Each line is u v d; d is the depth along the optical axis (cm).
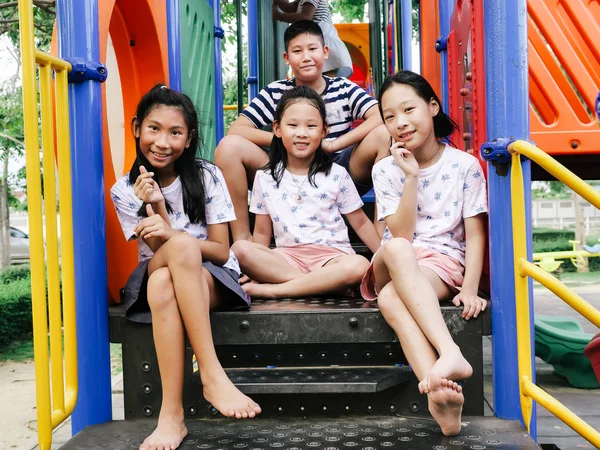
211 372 181
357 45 692
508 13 193
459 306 199
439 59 410
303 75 297
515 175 191
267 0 461
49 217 181
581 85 333
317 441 174
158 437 173
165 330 182
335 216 253
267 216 261
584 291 1059
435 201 221
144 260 206
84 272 197
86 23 197
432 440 173
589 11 341
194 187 211
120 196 211
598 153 323
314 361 207
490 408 333
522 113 194
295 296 227
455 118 318
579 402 356
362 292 214
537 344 392
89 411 197
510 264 194
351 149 290
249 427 188
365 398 198
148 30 278
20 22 159
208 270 199
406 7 460
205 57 378
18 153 1125
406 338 184
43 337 164
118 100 281
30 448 323
